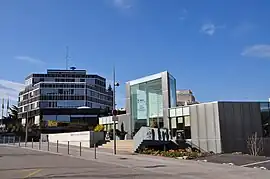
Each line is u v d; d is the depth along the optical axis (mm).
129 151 31188
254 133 32375
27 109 124812
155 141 32125
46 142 52406
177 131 36344
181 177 14719
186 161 22188
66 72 124312
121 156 26156
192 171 16906
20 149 37656
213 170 17250
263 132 32812
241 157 23359
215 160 22438
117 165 19984
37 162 21984
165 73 39094
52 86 119375
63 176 14828
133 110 43156
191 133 34750
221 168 18125
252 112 33062
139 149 29859
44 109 109562
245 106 33062
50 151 33062
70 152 31031
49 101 117750
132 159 23766
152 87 40906
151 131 31500
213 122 32906
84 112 107812
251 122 32781
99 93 130875
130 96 43938
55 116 108750
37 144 47125
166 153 26953
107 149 33812
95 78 128625
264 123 33062
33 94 122188
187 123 35719
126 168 18359
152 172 16547
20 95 134250
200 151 31953
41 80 124062
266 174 15539
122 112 60094
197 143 33938
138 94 42844
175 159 23625
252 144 31109
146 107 41375
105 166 19406
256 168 17969
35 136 77812
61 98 119125
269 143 32188
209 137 33062
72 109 108438
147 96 41438
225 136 32125
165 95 38719
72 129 89500
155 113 40000
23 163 21266
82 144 41219
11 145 48281
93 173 16000
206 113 33688
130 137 42000
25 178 14156
